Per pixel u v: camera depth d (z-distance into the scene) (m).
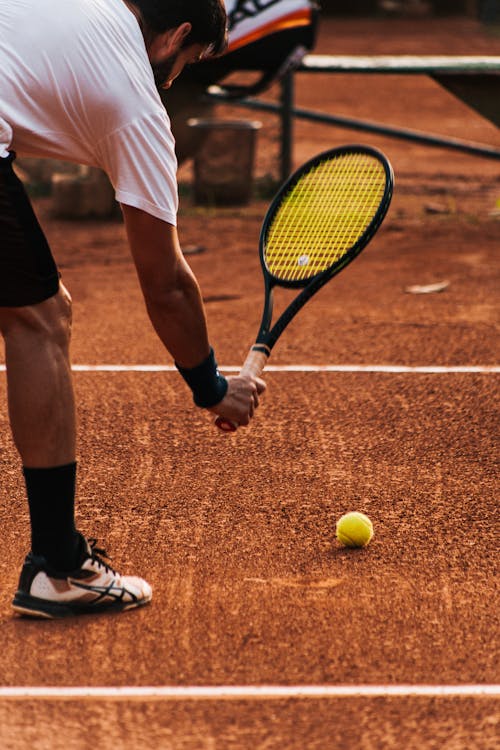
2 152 6.23
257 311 15.40
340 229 8.25
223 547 8.22
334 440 10.51
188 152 22.98
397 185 25.73
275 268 8.21
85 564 7.08
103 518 8.73
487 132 33.22
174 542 8.30
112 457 10.05
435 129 33.53
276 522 8.68
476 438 10.59
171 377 12.41
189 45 6.69
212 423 10.95
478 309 15.52
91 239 20.23
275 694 6.28
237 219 22.23
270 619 7.11
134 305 15.69
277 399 11.66
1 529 8.53
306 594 7.46
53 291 6.59
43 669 6.52
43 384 6.66
